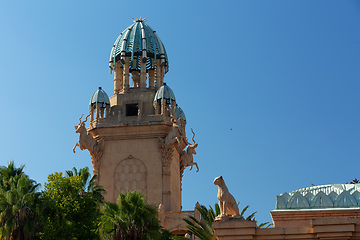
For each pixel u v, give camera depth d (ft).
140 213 158.61
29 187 174.09
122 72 258.78
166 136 235.81
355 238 103.65
